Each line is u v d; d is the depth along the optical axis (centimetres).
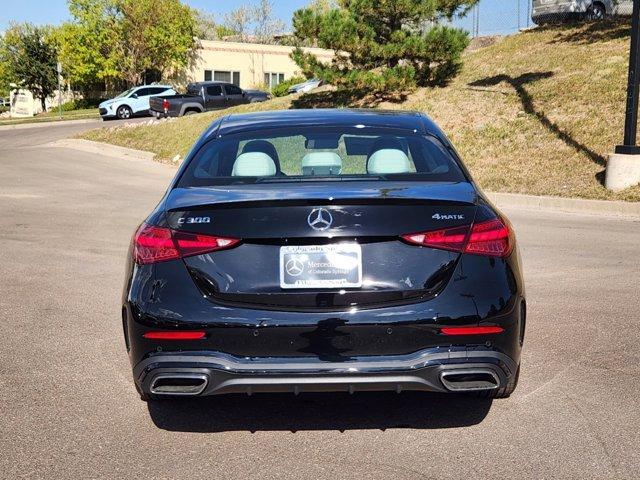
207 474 323
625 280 665
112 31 4544
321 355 324
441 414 387
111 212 1155
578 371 443
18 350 491
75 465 333
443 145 411
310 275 326
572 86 1764
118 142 2467
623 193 1190
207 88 3300
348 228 325
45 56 5119
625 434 357
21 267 745
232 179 380
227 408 400
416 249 329
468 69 2216
